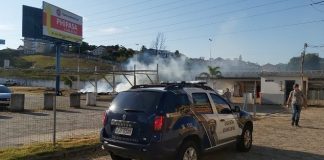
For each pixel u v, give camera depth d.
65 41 43.94
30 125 15.47
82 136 11.95
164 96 7.73
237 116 10.11
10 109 22.27
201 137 8.34
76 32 46.50
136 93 8.01
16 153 8.91
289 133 14.98
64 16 43.66
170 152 7.48
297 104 17.59
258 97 47.62
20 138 11.77
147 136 7.42
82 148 9.86
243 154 10.42
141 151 7.43
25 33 39.97
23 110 22.45
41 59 126.00
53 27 41.28
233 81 51.88
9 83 74.06
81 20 47.75
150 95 7.80
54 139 9.92
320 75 39.84
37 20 41.38
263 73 40.09
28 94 39.78
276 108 31.34
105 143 8.05
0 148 9.80
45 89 51.56
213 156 10.09
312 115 24.80
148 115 7.52
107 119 8.16
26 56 132.25
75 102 26.83
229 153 10.49
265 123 18.48
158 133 7.38
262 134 14.52
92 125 15.60
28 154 8.82
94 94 28.86
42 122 16.66
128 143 7.61
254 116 21.31
